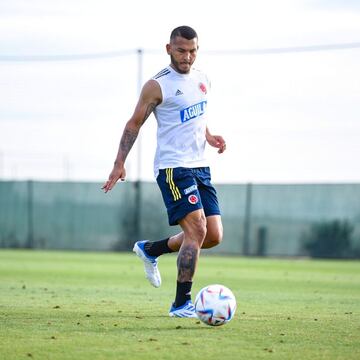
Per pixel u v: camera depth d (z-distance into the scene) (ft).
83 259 246.47
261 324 86.38
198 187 95.04
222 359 66.49
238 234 283.38
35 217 306.35
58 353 68.18
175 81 93.04
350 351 70.74
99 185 299.99
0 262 225.56
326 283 160.97
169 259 266.16
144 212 295.48
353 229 272.31
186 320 88.22
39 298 115.14
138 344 72.28
